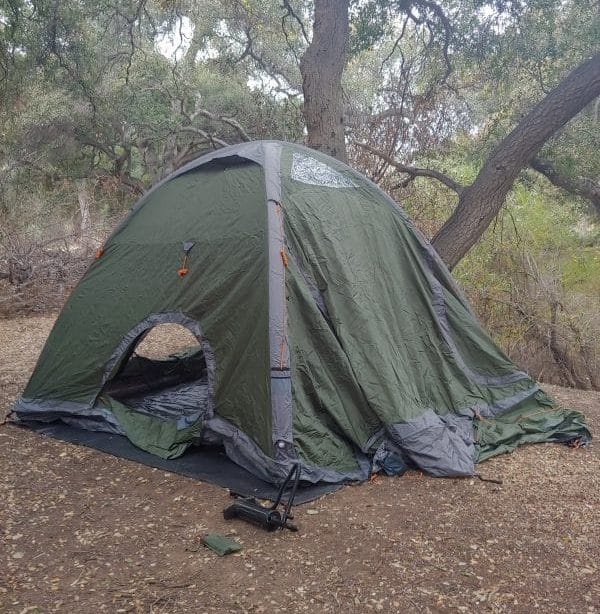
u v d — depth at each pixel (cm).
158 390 670
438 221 1116
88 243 1356
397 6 983
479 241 1130
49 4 1158
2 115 1443
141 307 545
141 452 513
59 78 1533
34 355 890
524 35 950
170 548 370
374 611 313
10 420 588
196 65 1902
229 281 499
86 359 567
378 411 492
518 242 1105
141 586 331
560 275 1140
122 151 2166
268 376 462
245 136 1708
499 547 376
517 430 557
